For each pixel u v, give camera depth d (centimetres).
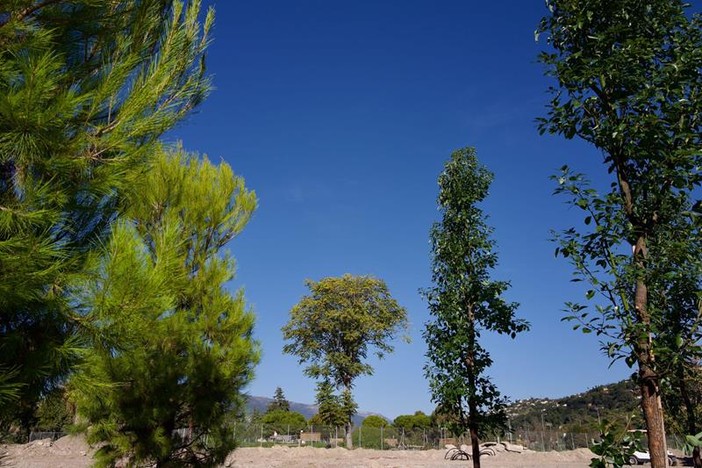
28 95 372
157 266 470
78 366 452
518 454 2948
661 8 438
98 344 451
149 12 511
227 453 924
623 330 386
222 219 1016
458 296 866
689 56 407
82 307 435
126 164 459
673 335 387
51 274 401
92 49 493
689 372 548
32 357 422
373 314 4106
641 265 392
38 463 1858
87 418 792
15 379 415
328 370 3959
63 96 393
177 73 528
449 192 927
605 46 442
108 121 479
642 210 413
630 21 441
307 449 2888
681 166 401
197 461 888
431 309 902
